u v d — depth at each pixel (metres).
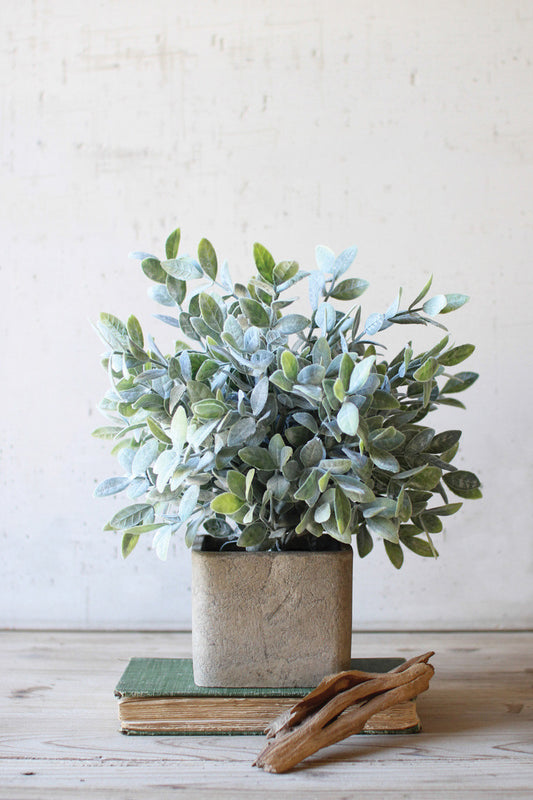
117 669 1.01
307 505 0.76
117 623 1.23
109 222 1.21
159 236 1.21
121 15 1.21
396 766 0.72
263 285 0.76
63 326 1.22
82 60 1.22
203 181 1.21
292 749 0.71
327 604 0.75
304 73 1.20
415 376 0.70
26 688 0.93
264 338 0.74
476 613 1.21
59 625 1.23
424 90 1.19
